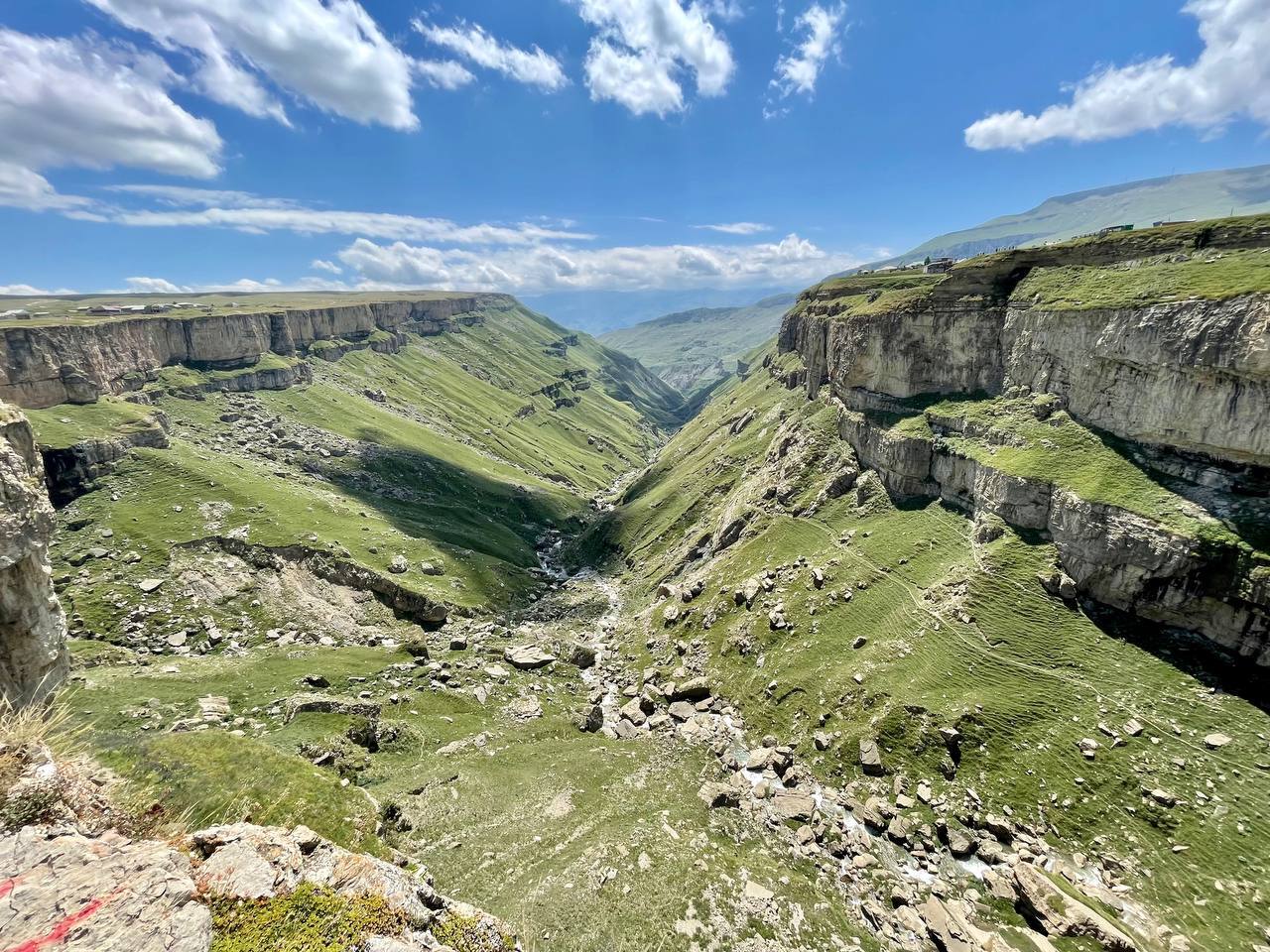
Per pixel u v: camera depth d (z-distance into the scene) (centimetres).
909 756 6631
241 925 1327
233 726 6469
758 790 6694
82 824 1399
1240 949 4350
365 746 6912
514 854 5103
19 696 2761
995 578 7712
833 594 9544
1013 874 5216
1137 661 6394
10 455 2783
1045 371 8762
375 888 1608
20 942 1044
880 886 5331
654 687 9781
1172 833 5153
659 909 4484
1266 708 5616
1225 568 5941
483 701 8969
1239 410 6044
